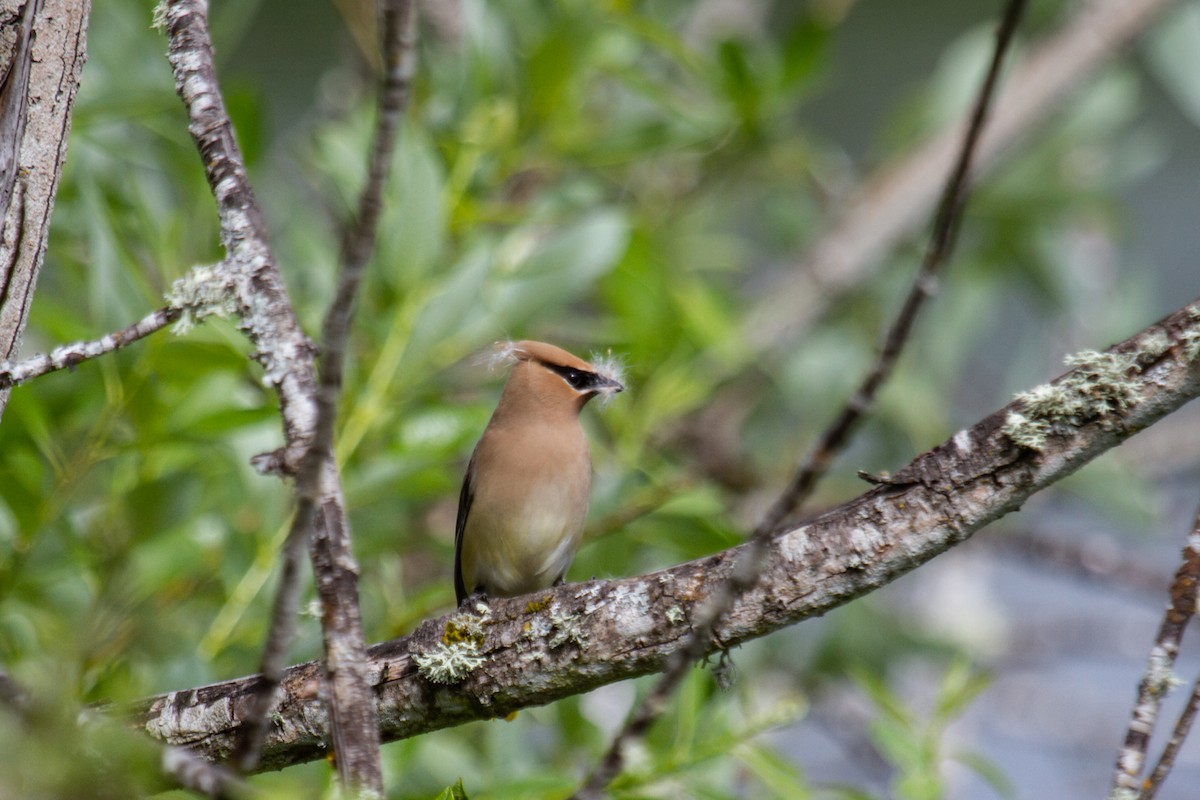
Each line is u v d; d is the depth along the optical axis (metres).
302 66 18.55
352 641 5.97
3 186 6.20
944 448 6.35
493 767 9.54
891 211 15.08
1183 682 6.14
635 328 11.62
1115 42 14.91
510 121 11.68
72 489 9.21
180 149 10.64
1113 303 15.59
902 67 20.14
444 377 11.81
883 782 14.09
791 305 14.93
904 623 14.53
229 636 9.62
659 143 12.05
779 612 6.47
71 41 6.37
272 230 12.45
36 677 7.70
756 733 8.85
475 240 11.44
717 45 12.45
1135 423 6.16
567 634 6.71
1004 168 15.21
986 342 18.31
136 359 9.38
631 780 8.52
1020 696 15.66
